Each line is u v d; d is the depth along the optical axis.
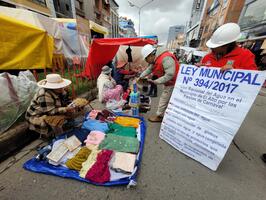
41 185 1.46
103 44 3.90
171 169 1.71
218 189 1.46
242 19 11.40
